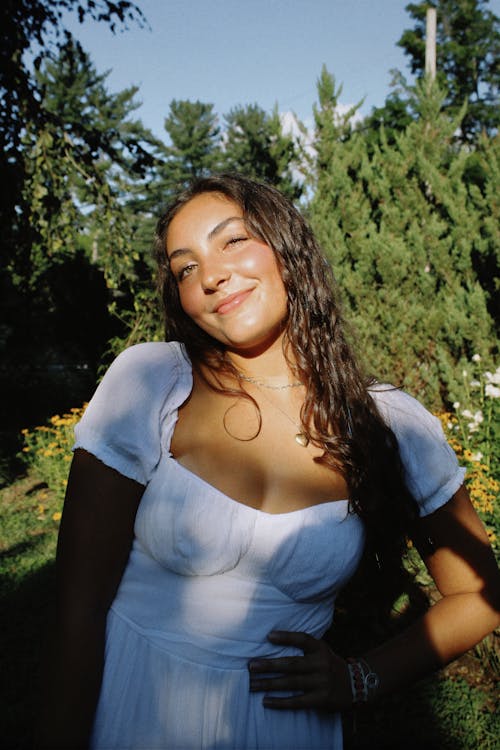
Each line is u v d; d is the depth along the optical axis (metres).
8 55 6.70
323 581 1.10
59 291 12.71
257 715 1.06
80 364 13.95
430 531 1.25
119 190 8.29
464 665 3.03
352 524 1.15
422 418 1.30
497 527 3.57
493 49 27.75
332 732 1.14
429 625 1.18
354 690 1.10
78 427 1.05
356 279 7.01
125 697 1.03
